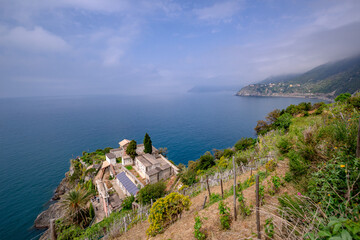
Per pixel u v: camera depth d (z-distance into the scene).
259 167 19.66
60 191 73.69
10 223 56.53
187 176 36.94
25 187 81.56
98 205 43.28
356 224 3.10
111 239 14.97
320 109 40.94
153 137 176.88
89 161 75.38
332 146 7.84
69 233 24.86
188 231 10.30
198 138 168.75
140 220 17.47
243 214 9.49
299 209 5.91
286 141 16.17
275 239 6.20
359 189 4.87
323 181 5.98
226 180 21.36
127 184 46.81
